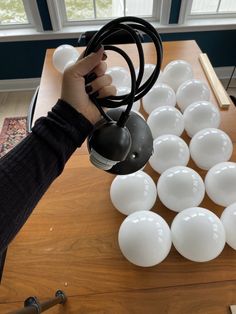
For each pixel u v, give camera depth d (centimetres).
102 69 38
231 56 192
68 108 37
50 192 72
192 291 55
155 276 57
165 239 54
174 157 69
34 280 57
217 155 70
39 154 36
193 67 113
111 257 60
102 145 33
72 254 61
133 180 62
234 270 58
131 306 54
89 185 74
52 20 166
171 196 63
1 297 55
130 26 33
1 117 179
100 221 66
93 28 175
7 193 34
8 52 180
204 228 54
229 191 63
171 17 170
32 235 64
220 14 176
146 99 88
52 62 117
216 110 81
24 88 201
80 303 54
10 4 167
